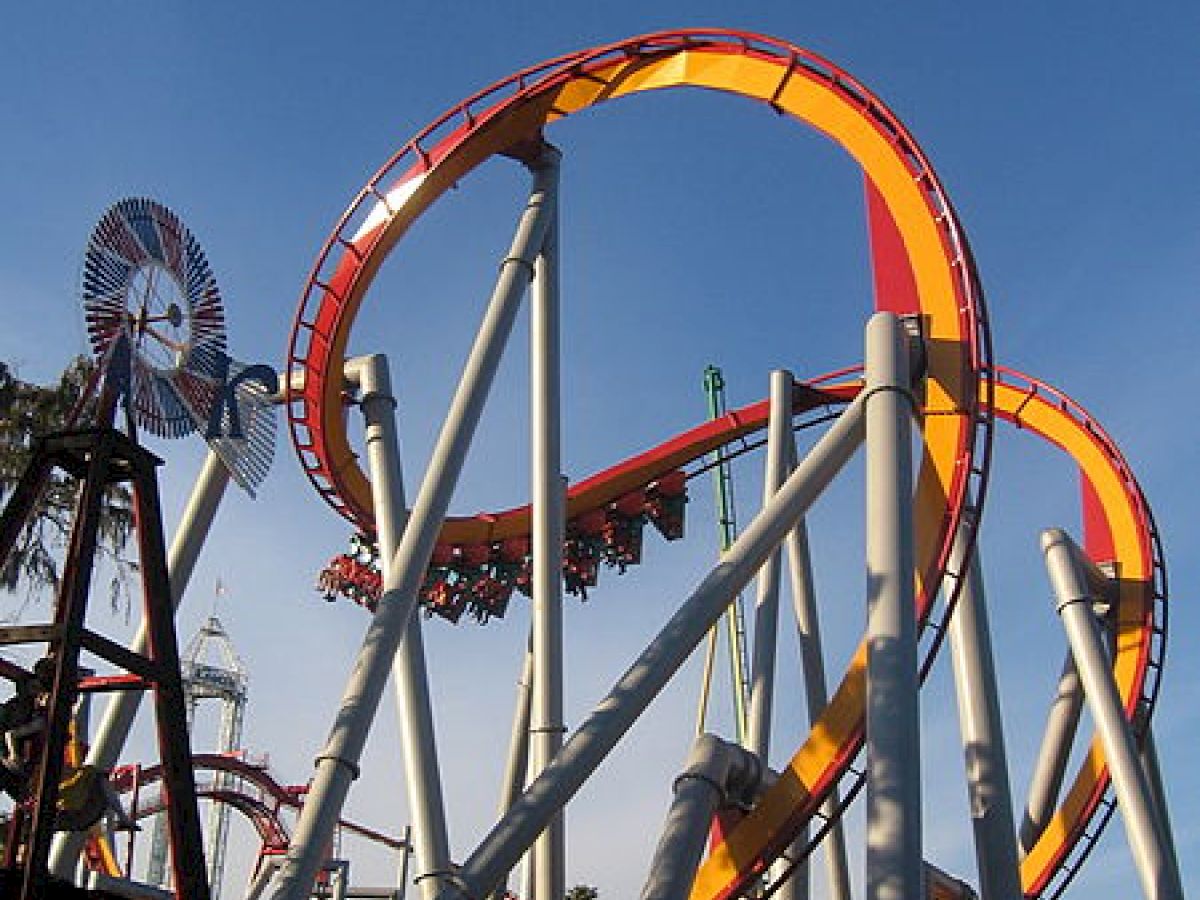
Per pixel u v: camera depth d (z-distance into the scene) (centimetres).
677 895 1802
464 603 3294
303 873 1672
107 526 2339
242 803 4981
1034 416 3375
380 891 4888
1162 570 3172
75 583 1364
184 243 1762
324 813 1723
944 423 2127
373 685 1848
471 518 3297
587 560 3378
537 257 2403
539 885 2058
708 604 1891
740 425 3372
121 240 1659
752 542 1959
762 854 2003
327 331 2486
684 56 2438
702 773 1927
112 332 1617
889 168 2236
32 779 1299
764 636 2581
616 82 2492
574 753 1761
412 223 2427
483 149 2416
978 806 2294
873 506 1884
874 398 1972
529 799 1728
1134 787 2573
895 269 2264
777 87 2339
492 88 2403
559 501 2373
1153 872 2473
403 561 1988
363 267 2389
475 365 2206
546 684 2239
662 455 3391
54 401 2328
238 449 1784
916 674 1759
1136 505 3178
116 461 1526
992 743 2341
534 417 2423
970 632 2431
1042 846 3122
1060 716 3072
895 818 1638
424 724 2198
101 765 2100
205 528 2394
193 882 1389
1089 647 2734
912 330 2136
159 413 1666
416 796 2158
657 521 3431
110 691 1494
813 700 2752
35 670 1334
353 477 2908
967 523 2466
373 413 2550
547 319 2469
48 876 1231
